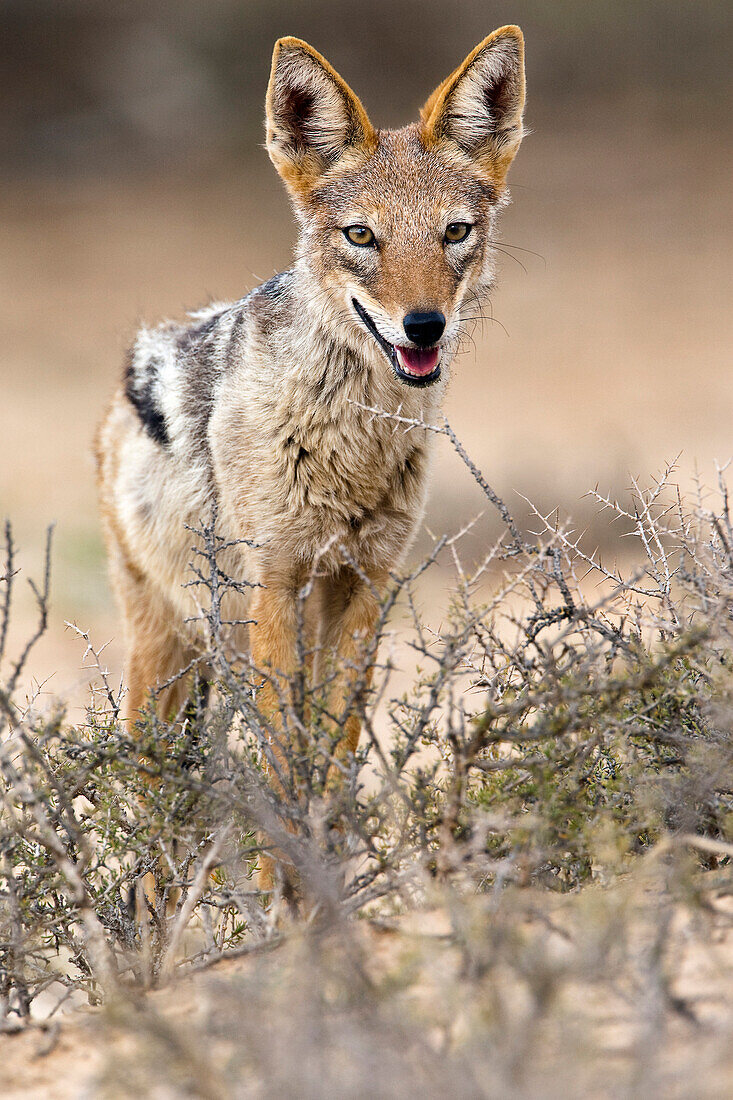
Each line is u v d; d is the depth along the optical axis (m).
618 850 6.19
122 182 63.56
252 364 10.16
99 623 20.59
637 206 56.75
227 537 10.88
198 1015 5.42
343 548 7.66
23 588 21.94
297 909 7.02
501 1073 4.23
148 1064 4.85
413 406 9.95
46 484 30.00
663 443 31.41
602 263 52.06
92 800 7.67
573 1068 4.31
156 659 12.17
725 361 40.72
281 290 10.36
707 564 7.55
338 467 9.83
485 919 5.39
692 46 67.19
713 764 6.55
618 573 8.55
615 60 67.12
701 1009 4.96
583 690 6.62
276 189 62.25
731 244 52.53
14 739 7.10
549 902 6.09
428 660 13.58
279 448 9.84
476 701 11.97
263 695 9.31
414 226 9.53
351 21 67.62
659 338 43.91
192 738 7.83
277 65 9.82
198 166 64.69
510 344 44.78
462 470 27.00
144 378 12.14
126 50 67.81
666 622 7.55
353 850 6.67
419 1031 4.64
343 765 7.04
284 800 7.30
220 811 7.10
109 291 52.47
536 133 64.12
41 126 65.88
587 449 27.97
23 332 47.88
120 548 12.36
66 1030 5.80
